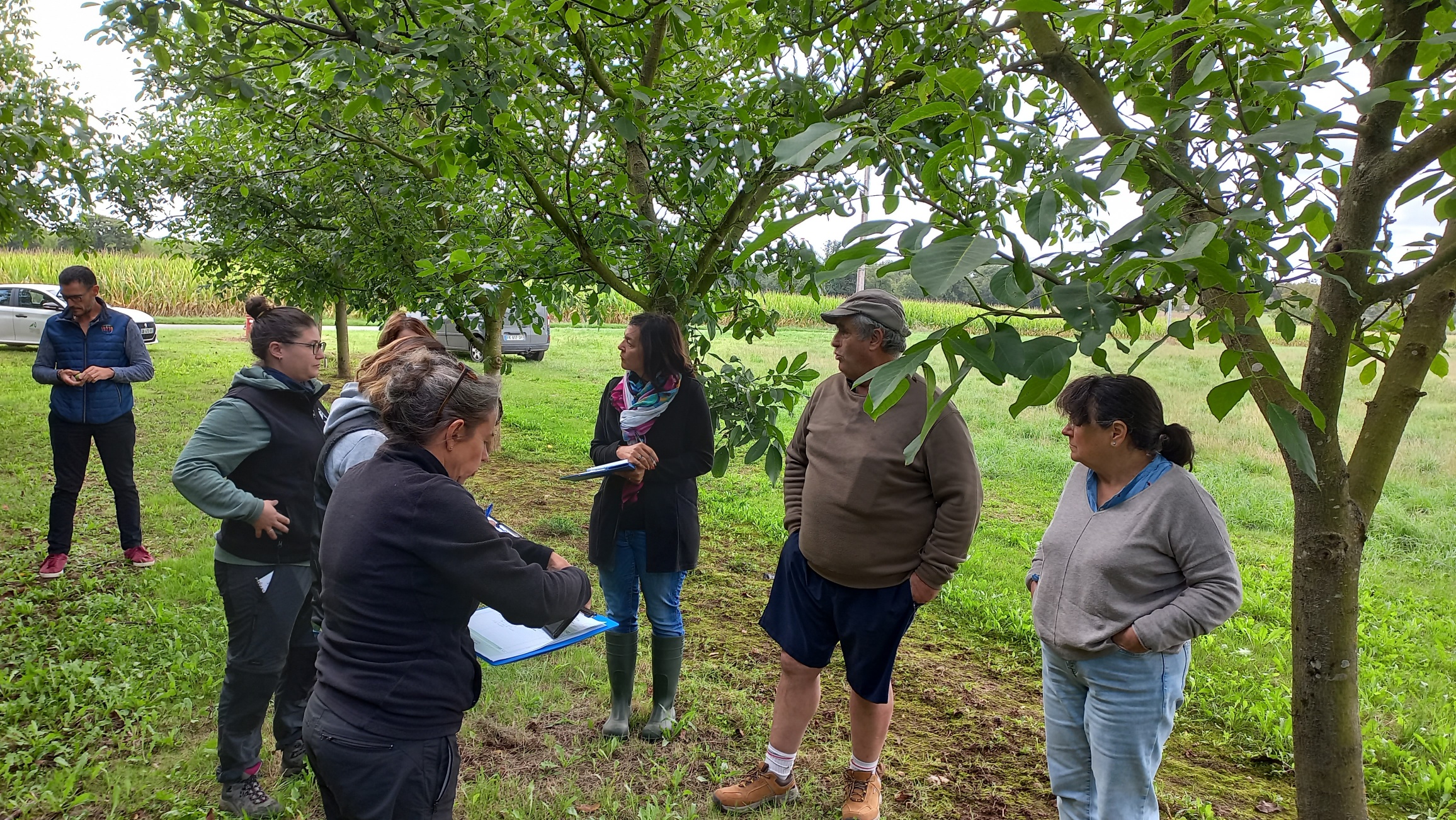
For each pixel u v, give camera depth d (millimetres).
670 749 3289
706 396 3479
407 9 3092
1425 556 6340
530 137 3855
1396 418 1777
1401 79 1597
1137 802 2275
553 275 3953
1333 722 1757
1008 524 6973
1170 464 2248
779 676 3953
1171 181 1686
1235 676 4086
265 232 6352
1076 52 2664
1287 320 1657
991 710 3723
